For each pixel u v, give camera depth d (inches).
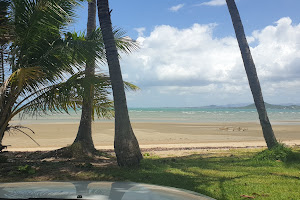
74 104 345.1
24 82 286.7
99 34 336.2
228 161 351.9
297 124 1402.6
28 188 69.2
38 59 308.8
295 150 408.2
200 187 213.5
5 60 301.7
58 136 746.2
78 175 259.0
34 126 1055.6
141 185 76.5
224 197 188.7
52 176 255.0
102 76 330.6
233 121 1676.9
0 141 326.3
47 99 307.4
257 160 343.6
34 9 278.8
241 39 398.6
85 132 413.7
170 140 693.3
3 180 239.5
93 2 454.9
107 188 69.9
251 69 390.9
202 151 484.1
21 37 290.0
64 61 311.7
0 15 280.7
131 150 297.7
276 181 233.1
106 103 416.8
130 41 350.6
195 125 1253.1
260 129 1050.7
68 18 305.4
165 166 305.7
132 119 1894.7
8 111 311.9
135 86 411.8
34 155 421.4
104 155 415.2
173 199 64.1
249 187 213.0
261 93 386.3
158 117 2244.1
